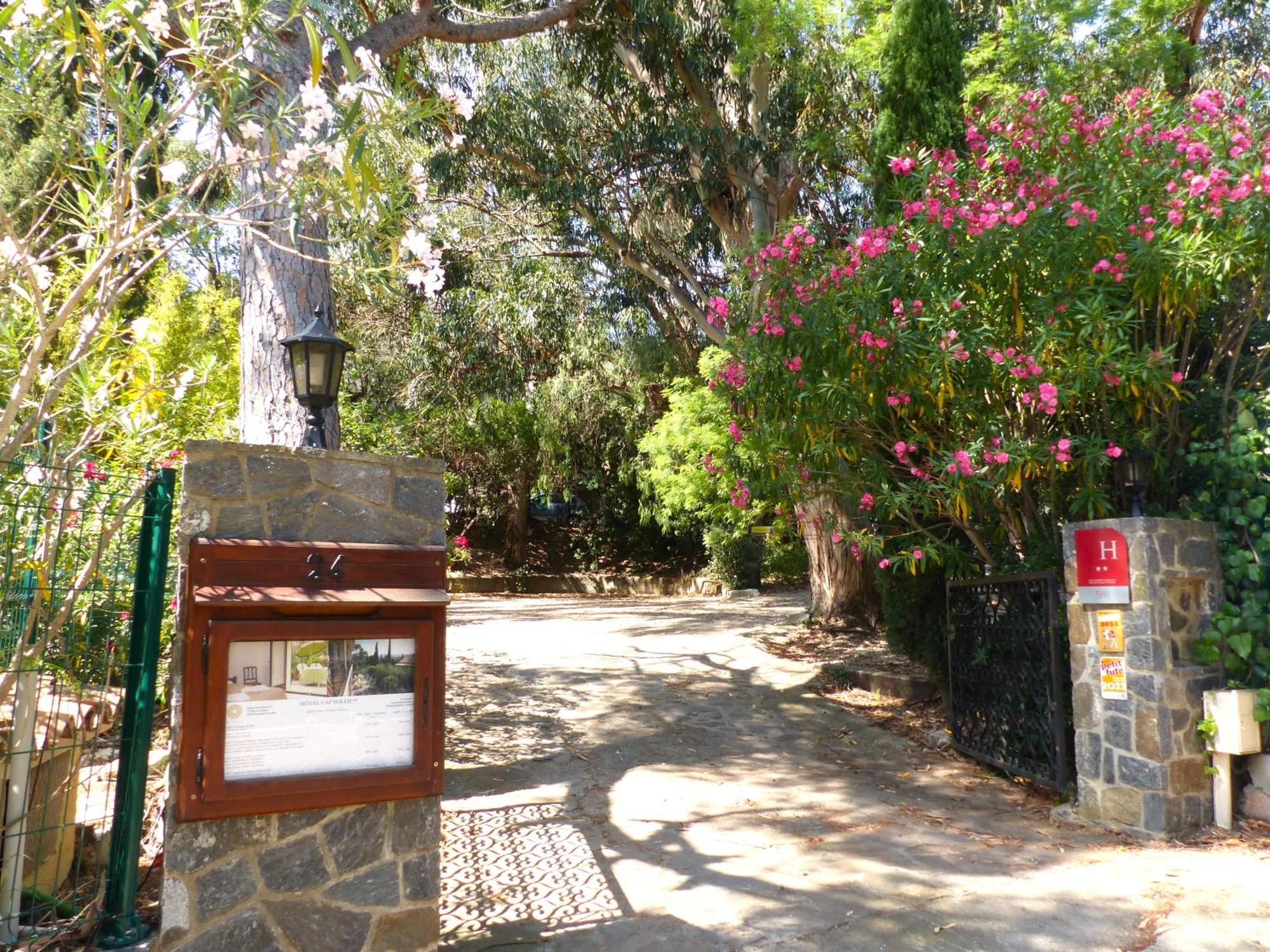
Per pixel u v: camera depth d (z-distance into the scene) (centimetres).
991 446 552
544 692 845
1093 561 506
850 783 591
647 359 1503
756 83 1171
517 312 1573
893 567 702
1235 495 509
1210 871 420
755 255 662
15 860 327
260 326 567
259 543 310
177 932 288
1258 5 1184
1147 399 532
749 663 974
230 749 297
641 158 1168
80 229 448
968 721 645
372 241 416
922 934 360
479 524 2591
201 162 559
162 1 367
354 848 319
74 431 445
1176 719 478
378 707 325
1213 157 512
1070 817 515
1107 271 514
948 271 559
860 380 572
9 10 297
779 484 682
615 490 2255
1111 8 892
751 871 431
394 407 1823
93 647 416
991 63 955
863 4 1009
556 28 1127
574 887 414
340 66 604
